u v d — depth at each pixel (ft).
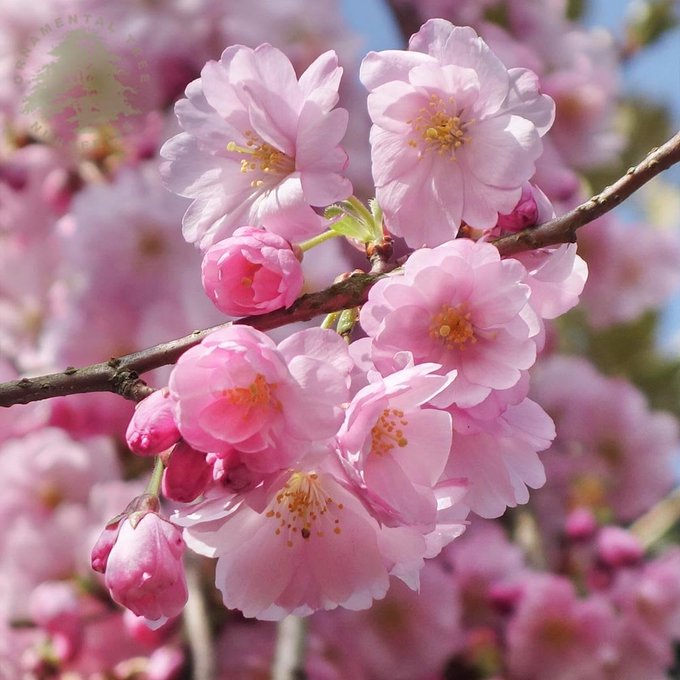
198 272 2.86
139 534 1.59
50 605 2.59
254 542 1.64
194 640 2.47
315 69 1.65
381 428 1.61
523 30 3.62
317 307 1.63
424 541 1.63
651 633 2.95
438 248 1.63
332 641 2.84
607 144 3.56
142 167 2.90
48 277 3.28
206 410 1.55
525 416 1.67
